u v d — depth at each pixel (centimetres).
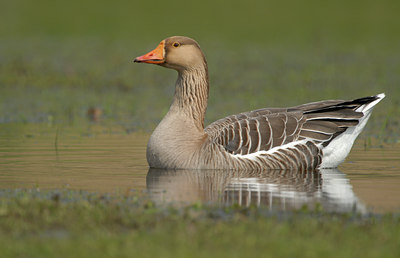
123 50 4800
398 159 1705
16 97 3098
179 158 1561
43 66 4053
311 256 886
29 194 1253
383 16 6394
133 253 891
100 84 3547
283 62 4303
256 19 6188
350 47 5006
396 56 4550
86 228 1024
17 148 1850
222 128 1595
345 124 1622
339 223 1038
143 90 3372
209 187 1342
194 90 1644
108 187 1337
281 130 1596
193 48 1648
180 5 6612
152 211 1097
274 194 1275
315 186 1359
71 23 6000
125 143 1964
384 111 2620
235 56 4572
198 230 996
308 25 5994
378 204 1188
